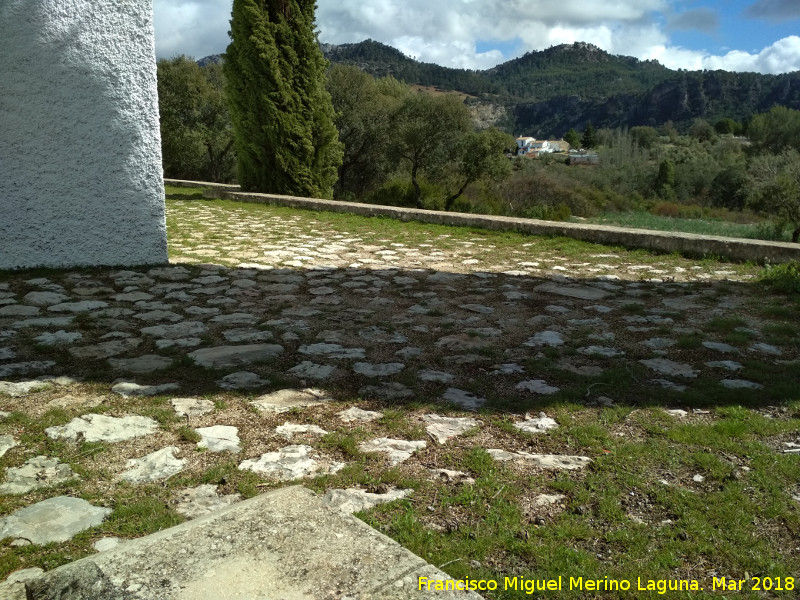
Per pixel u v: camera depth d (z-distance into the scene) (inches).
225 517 72.6
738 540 91.5
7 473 108.0
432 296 249.9
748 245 322.3
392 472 110.0
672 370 167.6
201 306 227.0
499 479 108.8
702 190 2003.0
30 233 270.2
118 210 285.6
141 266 291.0
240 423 131.3
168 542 67.4
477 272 299.6
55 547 86.4
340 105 1320.1
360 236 406.0
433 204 1302.9
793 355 181.2
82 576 62.2
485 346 186.2
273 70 622.2
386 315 220.2
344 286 264.8
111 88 273.9
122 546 67.6
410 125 1245.1
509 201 1481.3
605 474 111.1
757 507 100.3
